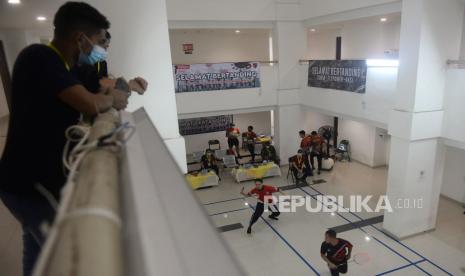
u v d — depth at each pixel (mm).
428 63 6543
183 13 10297
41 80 936
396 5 8000
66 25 1071
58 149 1001
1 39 6879
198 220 506
